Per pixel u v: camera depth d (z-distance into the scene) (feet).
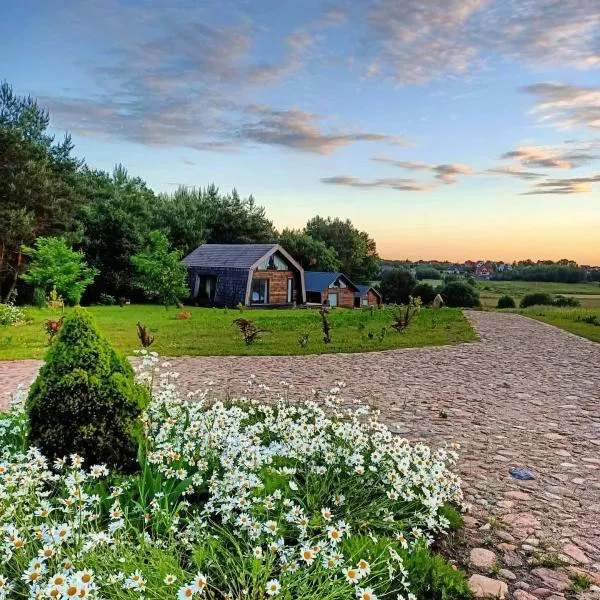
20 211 93.61
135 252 119.96
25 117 105.60
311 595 8.72
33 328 60.49
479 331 67.56
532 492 16.39
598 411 26.99
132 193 143.84
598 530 13.94
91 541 9.39
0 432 15.76
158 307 108.27
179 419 17.35
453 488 14.79
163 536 10.74
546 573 11.76
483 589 11.03
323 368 38.29
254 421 20.27
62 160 109.29
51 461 14.07
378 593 10.01
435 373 37.09
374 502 12.93
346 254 229.04
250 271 110.11
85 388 14.30
